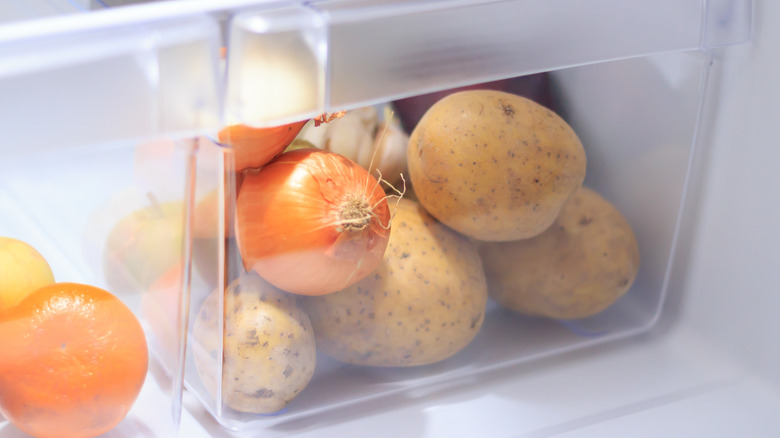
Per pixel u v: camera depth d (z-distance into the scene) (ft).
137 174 2.20
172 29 2.06
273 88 2.11
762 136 2.51
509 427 2.48
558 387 2.59
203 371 2.37
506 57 2.27
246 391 2.35
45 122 2.04
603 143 2.49
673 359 2.69
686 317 2.74
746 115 2.53
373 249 2.28
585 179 2.50
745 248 2.58
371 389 2.52
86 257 2.34
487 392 2.56
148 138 2.08
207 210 2.22
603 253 2.54
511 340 2.63
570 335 2.68
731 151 2.58
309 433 2.45
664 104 2.52
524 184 2.36
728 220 2.61
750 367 2.62
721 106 2.57
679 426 2.50
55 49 2.02
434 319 2.39
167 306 2.30
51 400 2.21
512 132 2.34
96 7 2.42
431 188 2.37
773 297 2.54
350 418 2.49
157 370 2.38
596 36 2.32
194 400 2.51
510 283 2.53
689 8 2.39
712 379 2.63
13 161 2.06
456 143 2.33
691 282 2.72
